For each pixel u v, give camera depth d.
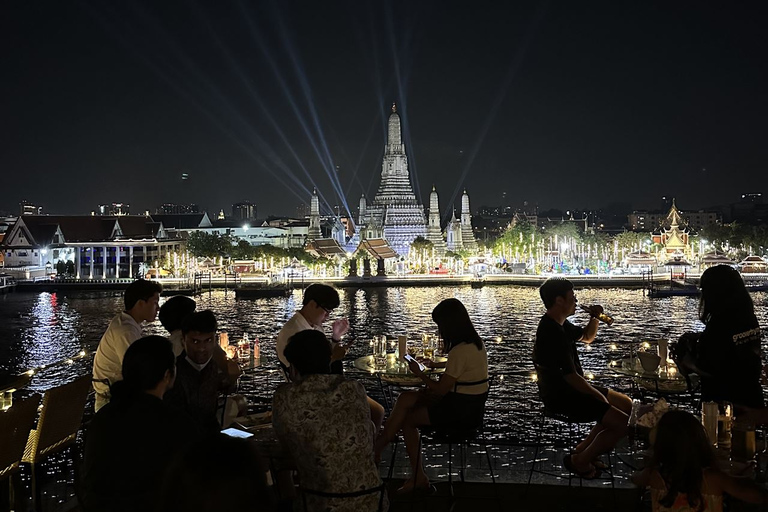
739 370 10.16
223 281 133.00
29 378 12.01
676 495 7.50
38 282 128.88
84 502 7.37
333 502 7.76
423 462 13.34
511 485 12.02
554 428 24.67
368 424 8.05
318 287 11.95
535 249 159.88
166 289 119.19
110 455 7.23
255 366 14.70
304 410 7.80
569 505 11.25
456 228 189.75
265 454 9.01
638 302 96.88
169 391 9.80
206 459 4.74
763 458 9.58
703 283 10.48
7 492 10.76
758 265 130.88
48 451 10.88
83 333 74.12
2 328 78.12
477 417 10.91
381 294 112.88
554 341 11.44
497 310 86.69
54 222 159.38
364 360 14.52
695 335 11.03
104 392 10.94
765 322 71.25
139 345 7.67
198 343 9.89
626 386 30.75
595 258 146.38
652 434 8.16
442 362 13.34
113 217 165.75
